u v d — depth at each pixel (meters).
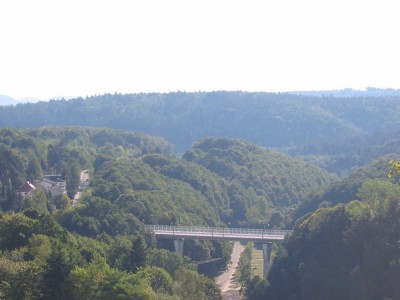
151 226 121.94
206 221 142.75
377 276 86.62
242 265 120.62
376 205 95.44
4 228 83.06
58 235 85.50
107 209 117.38
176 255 103.69
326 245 97.44
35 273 61.41
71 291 60.12
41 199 135.12
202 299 83.12
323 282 91.44
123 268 80.50
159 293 72.50
